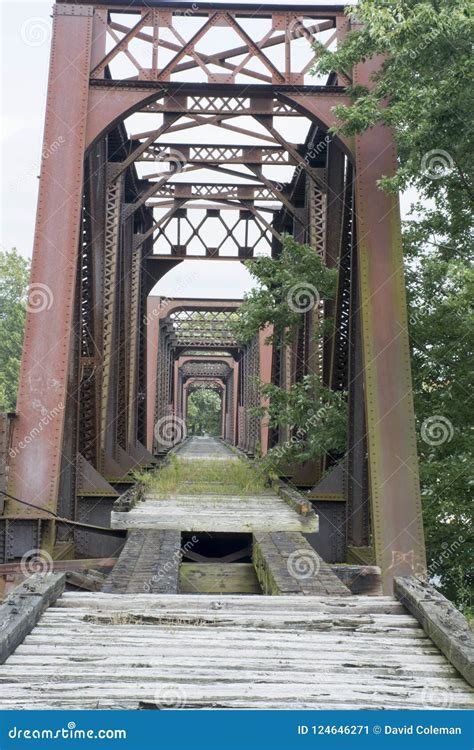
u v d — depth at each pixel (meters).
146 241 25.91
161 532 10.12
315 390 14.95
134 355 23.08
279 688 4.38
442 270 11.24
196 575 10.02
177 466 19.17
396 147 11.52
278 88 12.41
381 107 11.52
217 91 12.48
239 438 48.09
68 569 9.88
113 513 10.60
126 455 19.56
